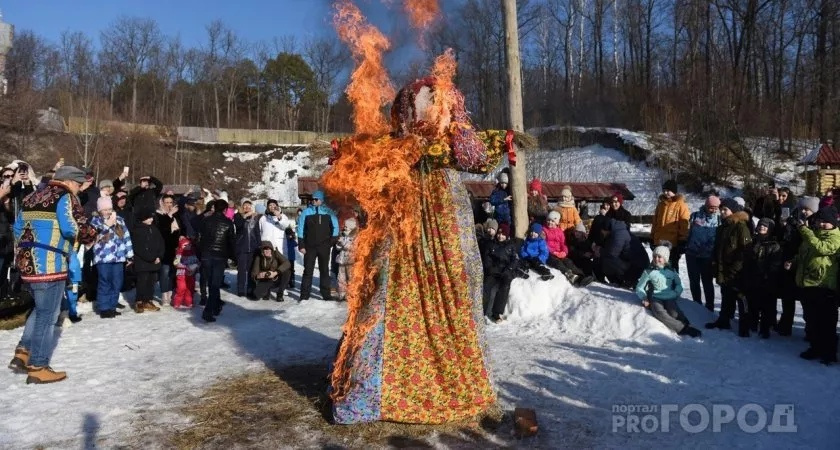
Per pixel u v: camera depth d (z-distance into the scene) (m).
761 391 5.23
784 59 33.25
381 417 4.26
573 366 5.87
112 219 8.35
